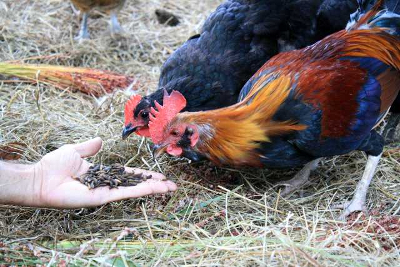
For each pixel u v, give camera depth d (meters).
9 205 0.86
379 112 0.87
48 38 1.43
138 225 0.87
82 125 1.10
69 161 0.86
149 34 1.48
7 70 1.23
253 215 0.88
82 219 0.88
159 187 0.87
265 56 1.06
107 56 1.39
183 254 0.78
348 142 0.85
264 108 0.83
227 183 0.98
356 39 0.88
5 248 0.78
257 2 1.07
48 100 1.18
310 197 0.93
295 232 0.84
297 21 1.07
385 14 0.89
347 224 0.86
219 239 0.81
